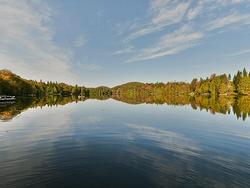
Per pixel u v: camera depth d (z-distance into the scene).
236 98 144.75
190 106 80.56
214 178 15.84
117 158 19.83
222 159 19.86
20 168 17.30
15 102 98.62
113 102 111.25
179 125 38.22
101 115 52.66
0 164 18.16
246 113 56.31
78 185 14.64
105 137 28.33
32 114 53.31
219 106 78.88
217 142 26.17
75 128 34.88
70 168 17.38
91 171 16.86
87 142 25.61
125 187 14.45
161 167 17.77
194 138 28.25
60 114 54.00
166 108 72.81
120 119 45.66
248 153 21.75
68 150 22.23
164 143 25.34
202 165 18.31
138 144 24.80
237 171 17.12
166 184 14.90
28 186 14.38
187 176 16.17
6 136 28.72
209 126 37.41
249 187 14.64
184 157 20.31
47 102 105.81
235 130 33.97
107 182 15.09
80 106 81.69
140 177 15.92
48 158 19.69
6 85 152.25
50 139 27.08
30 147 23.30
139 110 65.62
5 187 14.19
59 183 14.87
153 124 39.25
